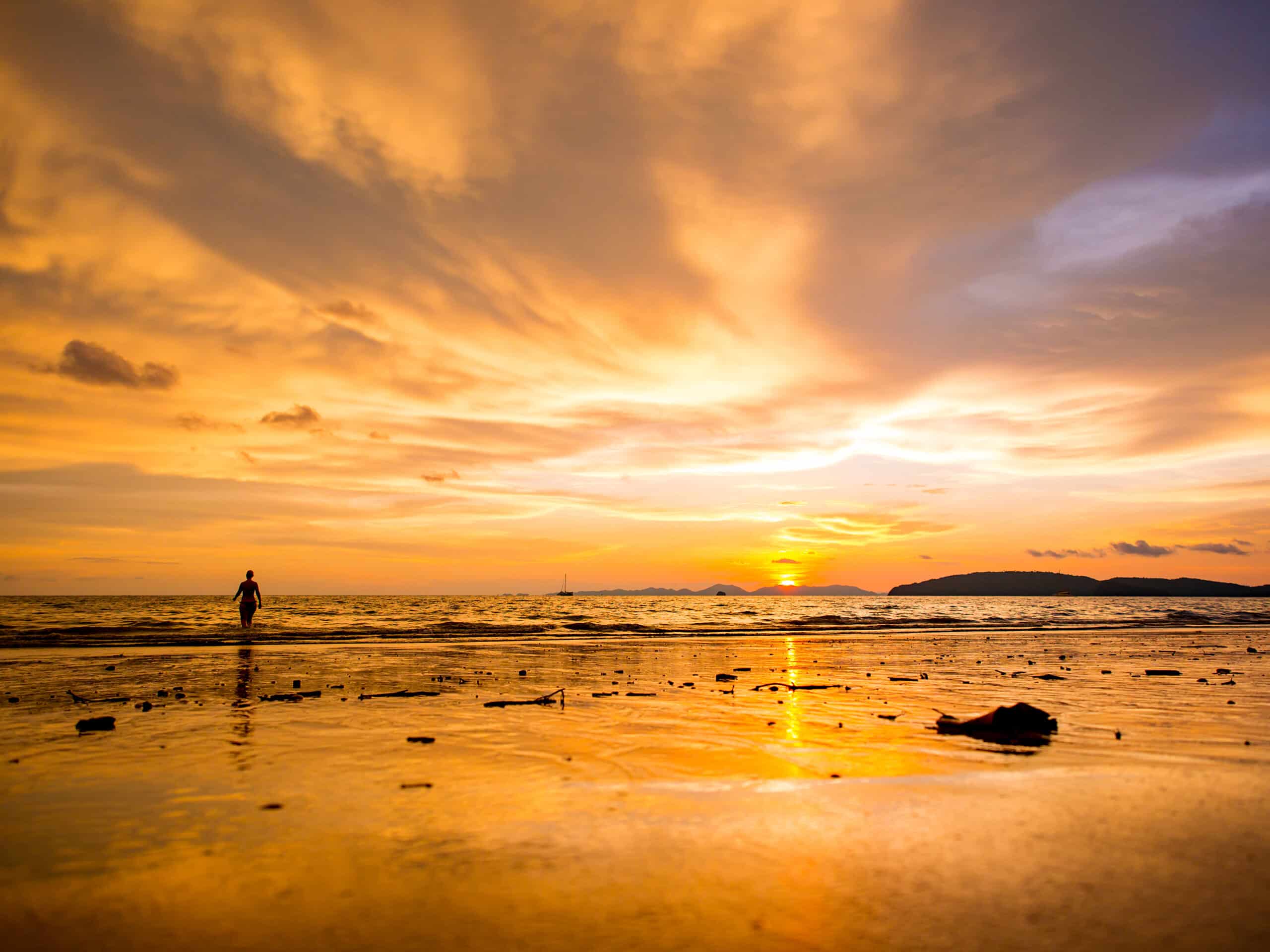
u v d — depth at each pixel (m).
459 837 4.64
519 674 15.14
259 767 6.71
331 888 3.82
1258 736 8.42
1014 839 4.46
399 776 6.39
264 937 3.25
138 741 7.79
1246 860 4.08
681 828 4.80
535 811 5.25
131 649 19.91
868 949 3.05
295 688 12.29
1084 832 4.59
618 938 3.18
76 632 25.42
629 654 20.59
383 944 3.17
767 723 9.36
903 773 6.54
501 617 50.00
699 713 10.20
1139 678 15.02
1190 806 5.19
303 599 142.25
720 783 6.16
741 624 42.00
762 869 4.01
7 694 11.27
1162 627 40.44
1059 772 6.49
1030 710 8.77
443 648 22.22
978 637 30.41
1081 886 3.71
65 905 3.62
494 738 8.25
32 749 7.38
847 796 5.59
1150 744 7.94
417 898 3.67
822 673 16.00
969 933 3.19
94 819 5.09
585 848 4.40
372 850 4.41
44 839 4.63
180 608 62.22
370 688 12.38
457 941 3.19
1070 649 23.83
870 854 4.23
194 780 6.20
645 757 7.29
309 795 5.74
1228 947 3.05
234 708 10.10
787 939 3.15
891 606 102.31
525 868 4.08
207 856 4.33
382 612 57.53
